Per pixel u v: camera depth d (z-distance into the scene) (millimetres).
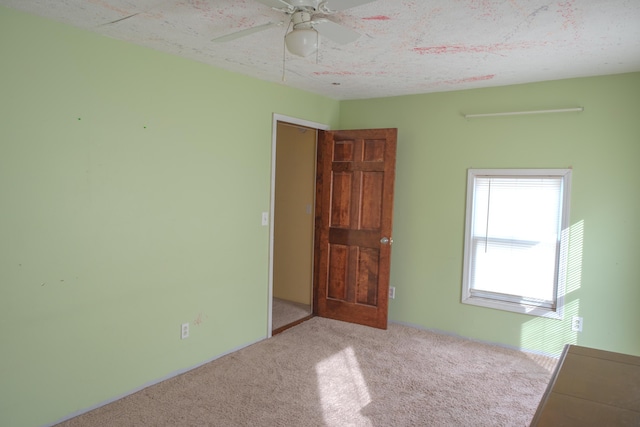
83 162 2490
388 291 4152
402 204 4254
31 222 2287
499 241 3812
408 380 3117
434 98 4062
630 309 3287
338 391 2941
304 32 1898
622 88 3258
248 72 3418
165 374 3055
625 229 3279
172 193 3002
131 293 2793
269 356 3510
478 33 2408
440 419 2615
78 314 2525
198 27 2412
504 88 3719
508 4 1999
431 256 4121
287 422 2557
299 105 4078
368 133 4148
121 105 2660
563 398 1476
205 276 3299
